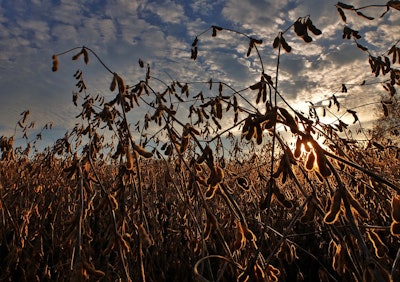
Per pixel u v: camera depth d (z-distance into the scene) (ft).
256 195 9.61
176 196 11.53
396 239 8.59
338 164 6.88
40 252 8.23
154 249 9.17
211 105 8.04
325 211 4.98
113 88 5.82
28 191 11.36
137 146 5.50
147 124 8.79
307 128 5.98
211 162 5.24
